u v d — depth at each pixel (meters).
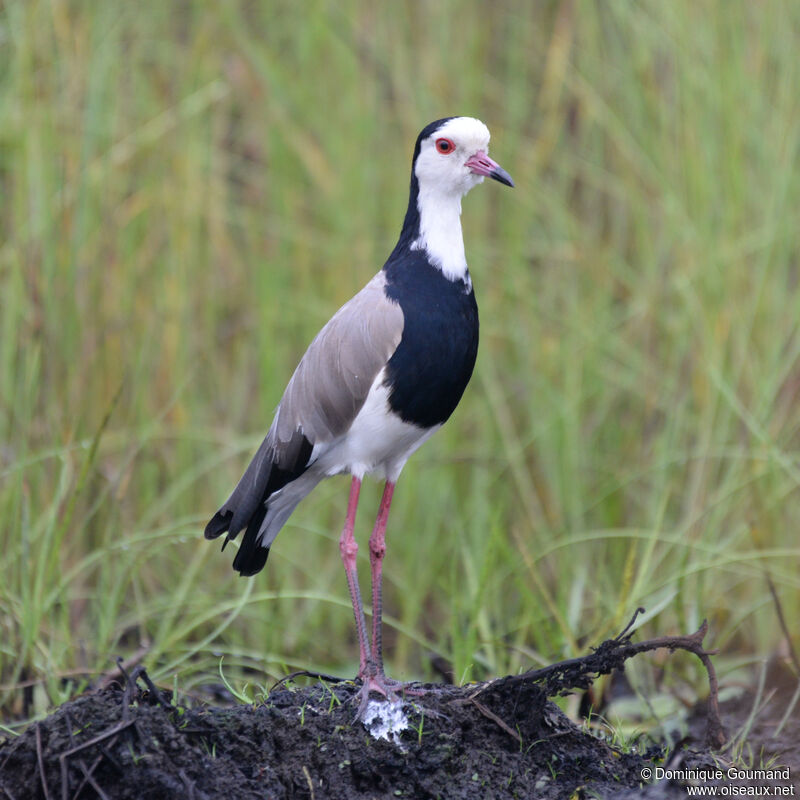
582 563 12.84
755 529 11.97
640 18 14.79
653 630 11.83
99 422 13.22
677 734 10.64
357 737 8.20
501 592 12.85
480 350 14.18
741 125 13.96
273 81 15.41
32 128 13.45
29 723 10.10
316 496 13.77
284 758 8.08
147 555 11.94
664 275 14.20
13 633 11.16
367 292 9.59
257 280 14.55
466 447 14.27
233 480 13.71
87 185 13.46
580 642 11.88
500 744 8.45
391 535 13.51
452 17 15.60
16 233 13.12
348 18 15.45
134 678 8.03
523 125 15.71
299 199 15.16
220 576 13.32
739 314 13.41
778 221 13.31
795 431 13.06
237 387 14.45
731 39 14.12
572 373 13.84
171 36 15.99
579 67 15.52
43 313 12.61
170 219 14.31
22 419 11.88
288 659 12.28
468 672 10.20
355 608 9.20
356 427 9.34
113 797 7.51
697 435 13.41
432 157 9.65
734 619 12.35
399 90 15.27
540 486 13.76
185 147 14.76
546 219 15.23
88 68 14.15
